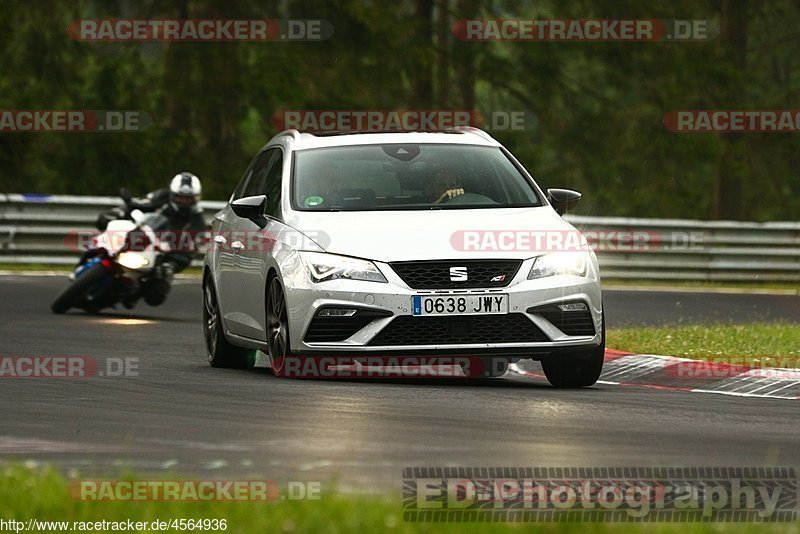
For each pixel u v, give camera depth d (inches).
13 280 2851.9
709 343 1798.7
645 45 5595.5
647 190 5792.3
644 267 3782.0
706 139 5625.0
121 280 2338.8
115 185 5196.9
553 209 1513.3
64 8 5305.1
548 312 1396.4
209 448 1027.3
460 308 1380.4
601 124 5689.0
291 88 5167.3
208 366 1657.2
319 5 5241.1
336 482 857.5
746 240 3887.8
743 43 5866.1
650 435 1111.6
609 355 1728.6
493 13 5723.4
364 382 1450.5
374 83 5339.6
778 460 1001.5
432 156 1569.9
